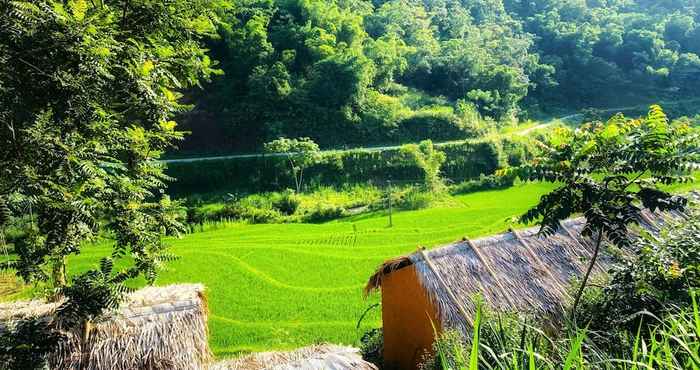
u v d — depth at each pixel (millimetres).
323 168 48656
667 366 2914
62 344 5828
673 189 22062
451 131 58031
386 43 68062
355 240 27328
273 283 20359
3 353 5266
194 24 8352
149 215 7625
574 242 9492
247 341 14797
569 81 77062
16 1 5207
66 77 5508
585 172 6641
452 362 5410
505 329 5012
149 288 7609
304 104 56125
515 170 7258
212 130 54719
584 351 4195
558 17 89875
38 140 5203
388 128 57156
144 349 6230
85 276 5973
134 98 6820
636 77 75938
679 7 92875
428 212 34312
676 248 5918
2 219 5289
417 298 9070
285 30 62312
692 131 6535
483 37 81500
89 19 5562
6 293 15305
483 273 8578
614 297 5906
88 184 6074
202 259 23859
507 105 66188
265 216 38000
